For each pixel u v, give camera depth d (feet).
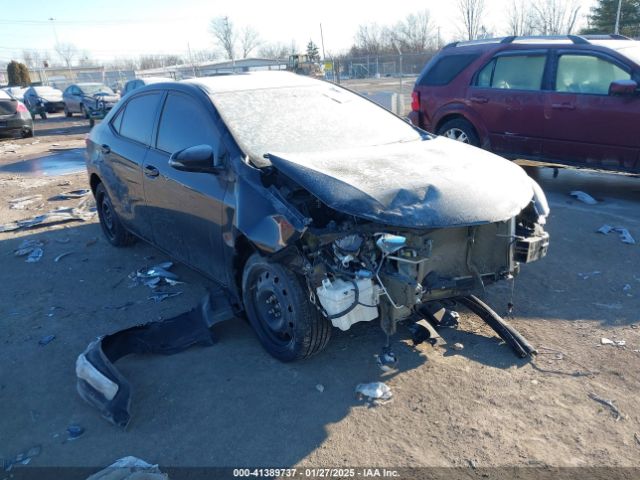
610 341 12.85
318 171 11.47
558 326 13.65
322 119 14.92
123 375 12.23
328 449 9.78
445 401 10.90
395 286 11.10
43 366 12.92
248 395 11.37
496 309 14.61
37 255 20.25
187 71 168.86
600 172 29.58
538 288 15.76
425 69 30.55
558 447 9.62
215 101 14.26
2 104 57.88
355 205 10.62
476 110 27.76
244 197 12.01
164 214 15.57
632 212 22.26
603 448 9.57
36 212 26.81
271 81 16.20
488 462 9.33
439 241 11.75
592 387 11.20
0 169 40.70
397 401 10.94
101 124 20.12
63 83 197.98
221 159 13.12
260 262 12.03
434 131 30.40
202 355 12.93
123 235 19.97
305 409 10.86
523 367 11.95
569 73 24.44
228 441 10.12
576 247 18.72
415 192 11.08
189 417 10.81
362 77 110.01
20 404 11.55
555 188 26.53
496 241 12.50
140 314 15.30
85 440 10.35
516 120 26.20
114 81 176.76
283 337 12.48
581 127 23.98
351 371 12.00
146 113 16.93
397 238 10.62
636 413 10.41
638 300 14.87
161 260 19.27
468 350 12.66
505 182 12.20
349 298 10.94
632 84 21.98
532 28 127.34
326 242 10.90
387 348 12.12
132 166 16.83
